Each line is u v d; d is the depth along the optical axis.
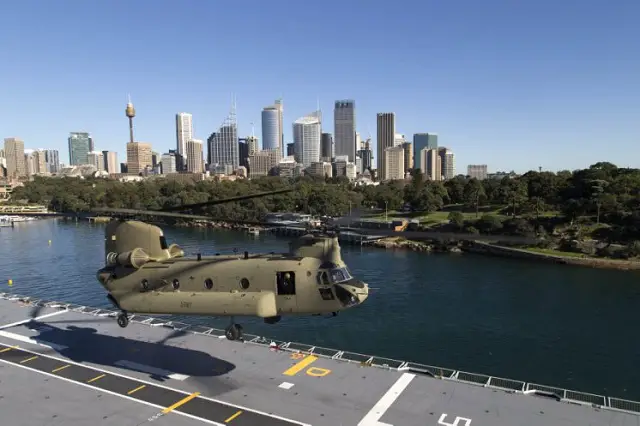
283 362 28.72
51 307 41.97
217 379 26.47
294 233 130.75
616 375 46.75
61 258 104.50
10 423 22.08
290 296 24.47
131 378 26.73
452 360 50.50
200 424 21.80
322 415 22.39
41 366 28.50
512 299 74.19
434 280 87.69
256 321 62.06
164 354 30.33
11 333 34.72
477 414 22.23
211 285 25.89
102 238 137.00
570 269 98.19
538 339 56.44
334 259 24.89
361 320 63.12
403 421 21.75
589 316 65.38
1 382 26.36
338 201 169.38
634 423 21.16
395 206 173.25
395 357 51.16
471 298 74.69
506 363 49.66
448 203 182.38
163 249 28.77
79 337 33.72
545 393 24.16
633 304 71.50
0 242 131.50
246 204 170.12
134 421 22.11
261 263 25.19
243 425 21.64
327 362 28.66
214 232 154.12
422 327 60.59
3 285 80.81
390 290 79.88
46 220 196.38
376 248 126.69
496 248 116.88
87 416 22.64
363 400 23.83
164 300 26.44
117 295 28.44
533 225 125.06
